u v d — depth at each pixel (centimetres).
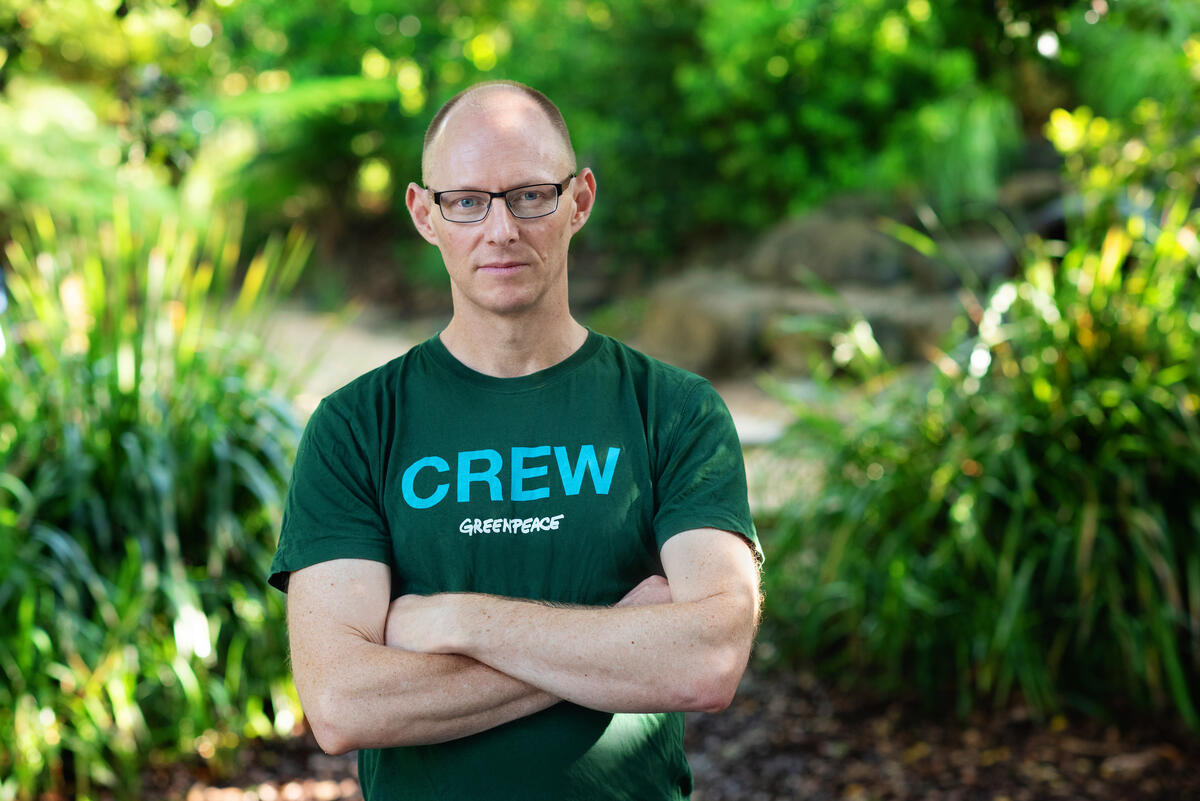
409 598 150
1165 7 372
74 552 304
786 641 390
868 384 391
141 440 331
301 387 378
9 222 999
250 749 328
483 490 151
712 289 1021
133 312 362
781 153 1099
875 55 1022
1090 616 328
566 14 1245
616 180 1205
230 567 338
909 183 1004
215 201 1438
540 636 143
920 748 335
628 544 152
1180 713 335
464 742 148
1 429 332
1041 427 341
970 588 349
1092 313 349
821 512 366
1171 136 419
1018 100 969
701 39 1146
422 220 160
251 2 1290
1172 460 332
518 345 154
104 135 1002
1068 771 314
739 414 819
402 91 1480
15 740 286
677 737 160
